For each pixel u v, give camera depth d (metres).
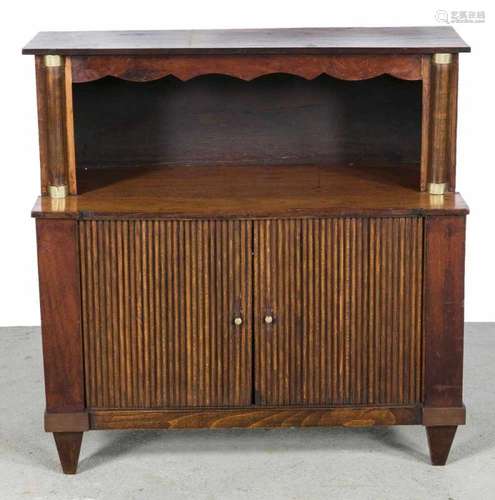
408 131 3.19
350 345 2.82
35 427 3.12
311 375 2.84
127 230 2.76
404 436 3.04
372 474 2.85
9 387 3.35
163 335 2.82
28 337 3.68
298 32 3.04
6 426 3.12
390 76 3.16
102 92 3.16
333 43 2.84
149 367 2.83
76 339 2.81
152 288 2.79
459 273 2.79
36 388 3.35
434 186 2.87
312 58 2.78
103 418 2.84
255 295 2.80
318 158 3.21
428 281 2.79
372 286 2.80
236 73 2.79
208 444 3.01
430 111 2.83
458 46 2.77
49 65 2.78
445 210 2.76
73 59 2.79
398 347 2.82
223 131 3.20
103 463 2.92
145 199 2.86
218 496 2.76
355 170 3.13
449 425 2.85
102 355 2.82
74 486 2.82
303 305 2.80
